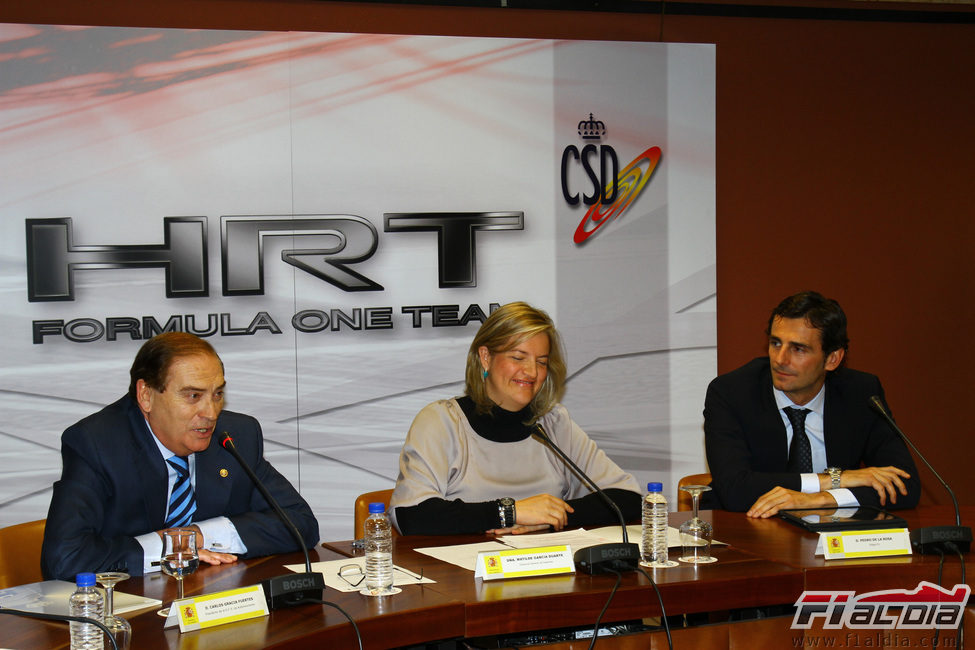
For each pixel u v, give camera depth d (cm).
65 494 223
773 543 237
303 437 389
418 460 267
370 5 407
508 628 191
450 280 402
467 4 417
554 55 413
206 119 376
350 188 392
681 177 429
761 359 318
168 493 239
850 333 474
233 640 169
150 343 232
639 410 425
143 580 209
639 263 425
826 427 301
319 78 388
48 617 181
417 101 398
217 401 231
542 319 276
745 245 459
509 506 250
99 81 366
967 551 232
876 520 243
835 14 464
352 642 178
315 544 248
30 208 360
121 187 368
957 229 485
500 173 408
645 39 440
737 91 455
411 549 233
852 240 473
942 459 484
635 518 271
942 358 484
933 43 479
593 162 419
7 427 359
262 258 382
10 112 357
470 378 280
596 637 196
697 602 204
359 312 393
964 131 484
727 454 289
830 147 468
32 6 373
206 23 391
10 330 359
